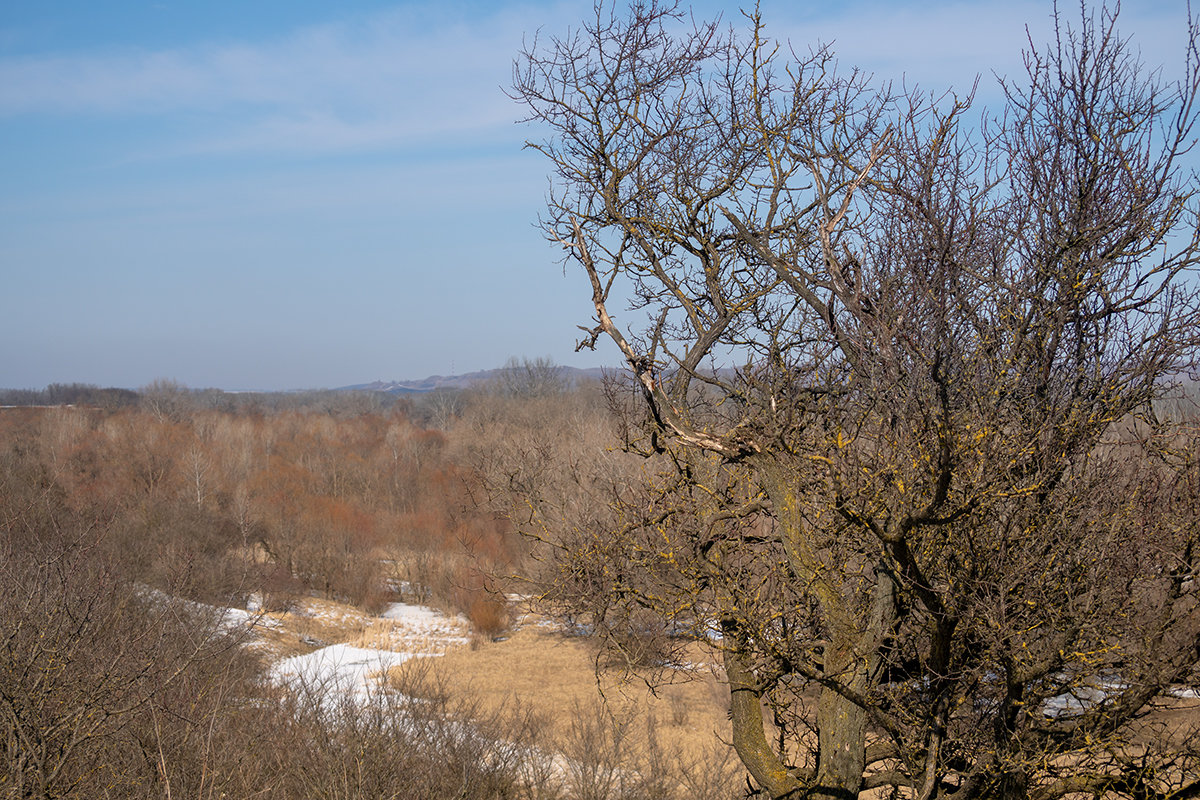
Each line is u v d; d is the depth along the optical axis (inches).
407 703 498.3
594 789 469.1
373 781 394.0
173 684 377.1
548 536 336.2
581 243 273.7
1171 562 217.9
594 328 282.4
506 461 380.5
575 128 303.0
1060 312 219.8
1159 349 212.1
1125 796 255.4
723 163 300.5
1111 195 228.1
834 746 250.8
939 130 233.8
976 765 235.9
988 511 221.0
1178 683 222.4
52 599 331.6
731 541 290.2
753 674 297.7
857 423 240.5
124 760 341.7
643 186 292.7
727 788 502.9
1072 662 219.9
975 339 233.6
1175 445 234.4
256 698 466.9
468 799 432.1
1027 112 245.3
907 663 263.4
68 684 315.0
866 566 277.3
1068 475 228.8
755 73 284.2
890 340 207.8
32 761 294.8
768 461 251.4
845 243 216.7
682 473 294.0
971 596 220.1
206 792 344.2
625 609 303.4
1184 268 218.8
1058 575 223.1
